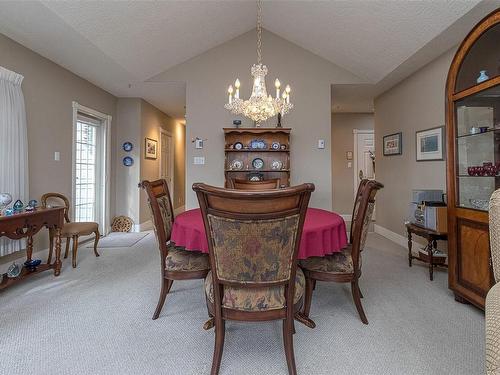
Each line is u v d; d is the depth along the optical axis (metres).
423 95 3.40
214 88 4.11
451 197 2.17
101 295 2.26
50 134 3.32
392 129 4.18
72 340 1.63
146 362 1.44
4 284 2.22
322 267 1.82
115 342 1.61
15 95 2.72
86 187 4.29
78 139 4.11
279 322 1.86
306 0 3.14
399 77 3.77
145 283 2.52
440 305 2.07
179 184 7.34
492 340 0.70
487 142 2.13
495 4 2.14
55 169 3.40
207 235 1.24
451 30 2.53
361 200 1.84
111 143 4.73
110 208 4.73
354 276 1.82
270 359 1.47
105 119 4.54
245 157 4.14
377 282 2.53
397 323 1.82
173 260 1.90
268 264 1.23
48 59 3.28
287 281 1.27
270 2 3.46
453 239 2.15
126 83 4.17
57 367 1.39
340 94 4.61
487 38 1.90
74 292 2.31
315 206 4.10
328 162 4.11
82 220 4.20
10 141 2.66
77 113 3.95
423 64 3.33
